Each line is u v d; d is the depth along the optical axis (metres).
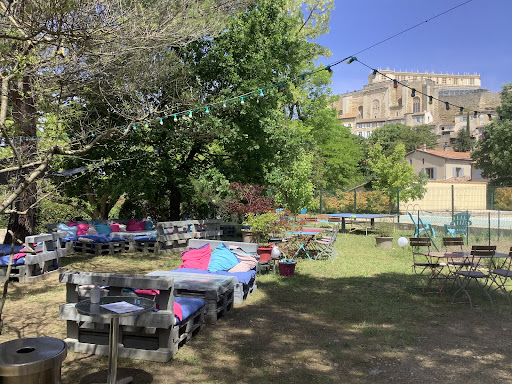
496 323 6.22
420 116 111.94
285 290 8.17
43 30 4.76
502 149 45.34
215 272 7.42
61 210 15.79
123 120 12.15
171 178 14.88
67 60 6.00
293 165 17.50
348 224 22.38
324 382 4.22
